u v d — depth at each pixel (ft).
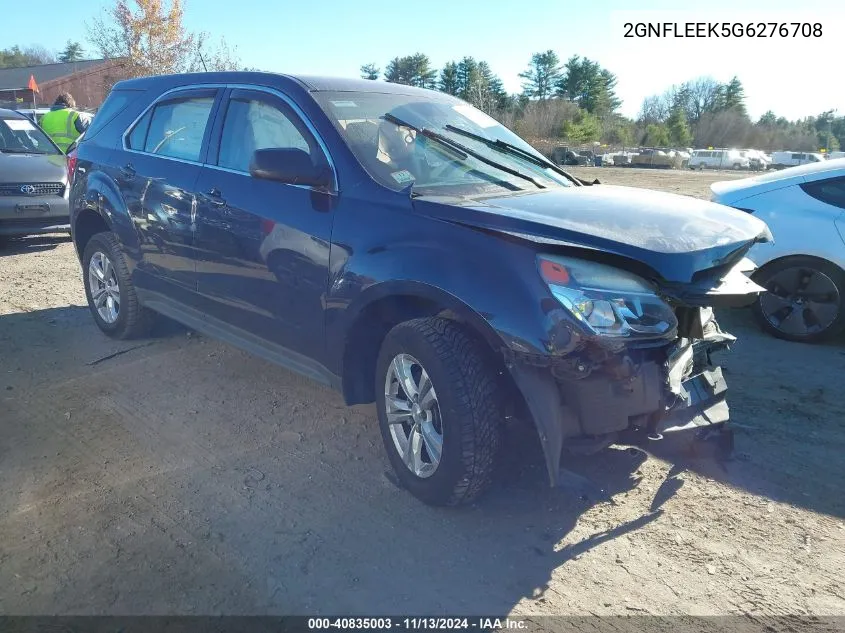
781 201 19.61
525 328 9.30
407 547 10.00
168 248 15.25
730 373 16.88
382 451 12.76
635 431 10.16
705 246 10.02
